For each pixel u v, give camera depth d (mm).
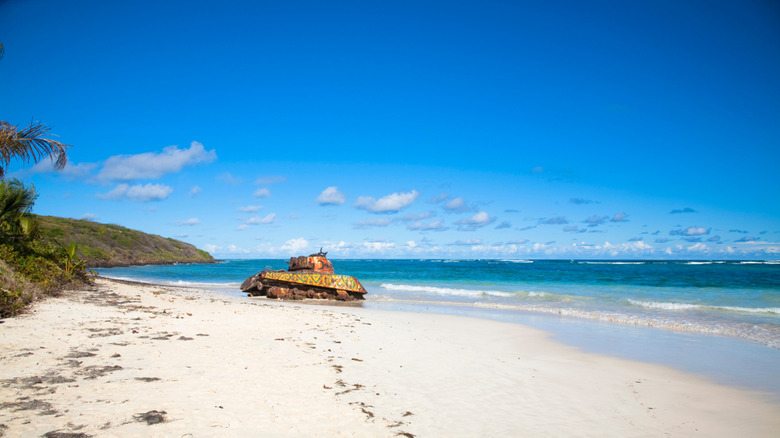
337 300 21766
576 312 16938
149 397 5332
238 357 7586
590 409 6117
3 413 4527
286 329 10766
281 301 20922
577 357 9500
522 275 45906
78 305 11906
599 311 17359
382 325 12672
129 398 5242
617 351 10188
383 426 5043
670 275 44312
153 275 44344
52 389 5348
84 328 8938
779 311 16562
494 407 6000
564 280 37156
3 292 9547
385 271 59344
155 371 6422
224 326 10570
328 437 4609
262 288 22594
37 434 4090
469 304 20000
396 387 6621
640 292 25484
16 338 7629
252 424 4781
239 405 5312
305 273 22297
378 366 7770
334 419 5121
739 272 50938
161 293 19250
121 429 4355
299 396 5820
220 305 15266
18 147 12055
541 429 5301
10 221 15250
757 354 9969
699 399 6754
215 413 4996
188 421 4695
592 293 25109
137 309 12391
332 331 10977
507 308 18641
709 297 22328
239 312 13359
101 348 7469
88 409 4812
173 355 7395
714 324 14008
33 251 15422
